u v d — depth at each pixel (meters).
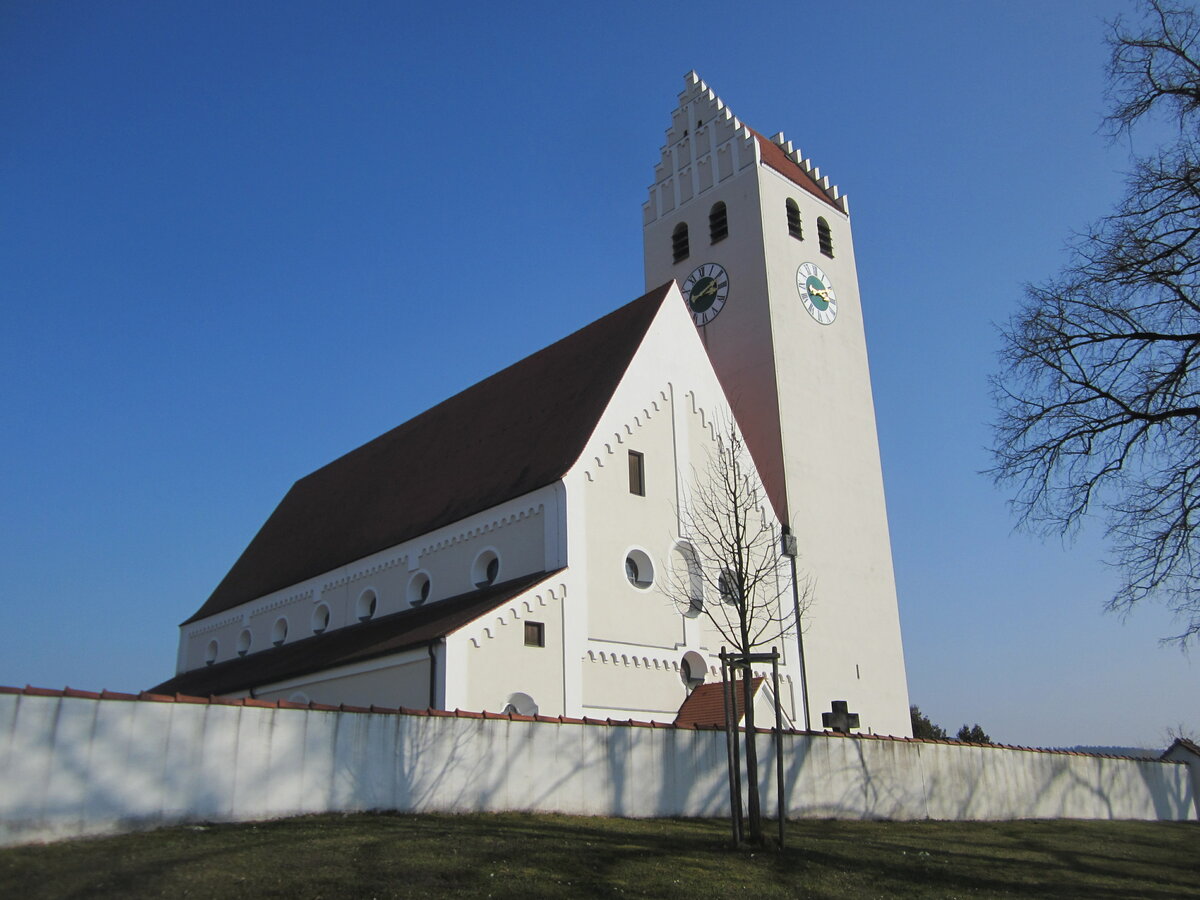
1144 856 26.17
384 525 47.66
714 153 54.81
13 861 15.77
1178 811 40.31
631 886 17.11
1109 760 37.69
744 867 19.22
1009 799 32.84
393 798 21.27
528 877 16.91
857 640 46.56
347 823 19.70
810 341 50.72
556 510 35.91
